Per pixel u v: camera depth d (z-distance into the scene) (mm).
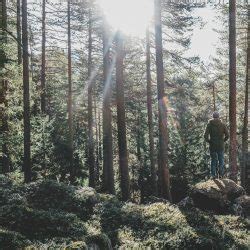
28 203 13406
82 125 39562
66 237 9477
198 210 13227
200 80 27609
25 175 19203
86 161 36094
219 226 11672
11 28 24141
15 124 19531
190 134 34938
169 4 20500
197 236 10297
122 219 12078
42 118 26484
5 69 17938
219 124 14828
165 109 18016
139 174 37469
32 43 32875
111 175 22578
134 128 37875
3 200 12367
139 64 28828
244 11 26531
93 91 32188
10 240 8250
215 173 15125
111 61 25531
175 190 33406
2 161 20906
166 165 17844
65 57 36062
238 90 33125
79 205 13469
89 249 8594
